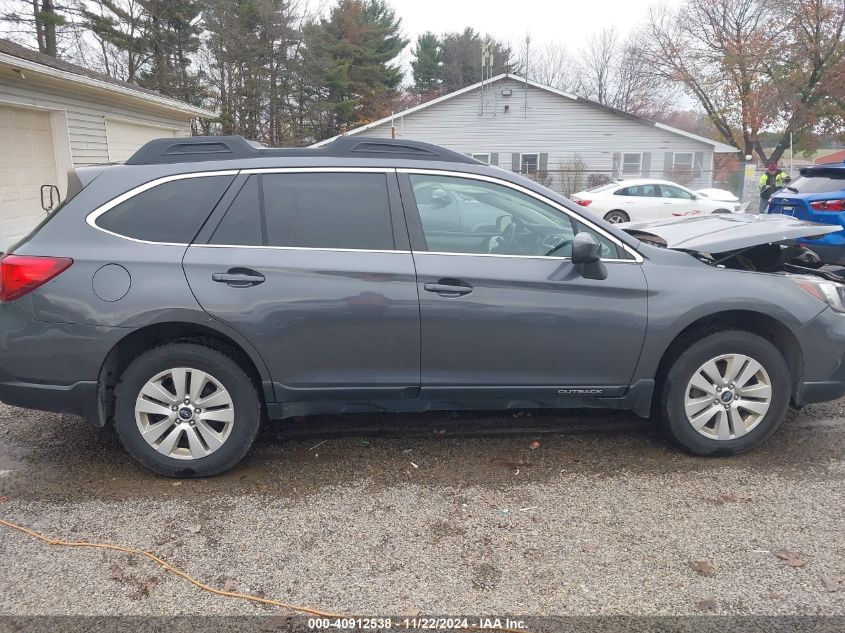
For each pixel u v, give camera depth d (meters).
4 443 3.99
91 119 12.35
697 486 3.43
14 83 9.97
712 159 28.25
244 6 31.08
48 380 3.32
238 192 3.45
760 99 30.69
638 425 4.24
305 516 3.16
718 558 2.80
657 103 46.84
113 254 3.31
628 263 3.59
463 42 52.00
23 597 2.57
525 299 3.47
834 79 29.59
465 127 28.89
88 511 3.21
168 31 28.86
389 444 3.98
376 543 2.94
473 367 3.54
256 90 31.44
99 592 2.60
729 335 3.62
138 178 3.44
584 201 19.03
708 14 31.73
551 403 3.69
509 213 3.60
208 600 2.55
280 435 4.11
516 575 2.70
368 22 41.84
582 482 3.49
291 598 2.57
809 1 29.08
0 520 3.12
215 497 3.35
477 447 3.93
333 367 3.46
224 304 3.32
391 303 3.41
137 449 3.45
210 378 3.43
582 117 28.36
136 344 3.49
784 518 3.11
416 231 3.51
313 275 3.38
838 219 8.16
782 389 3.67
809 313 3.65
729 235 3.85
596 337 3.54
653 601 2.54
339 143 3.59
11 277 3.29
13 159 10.22
